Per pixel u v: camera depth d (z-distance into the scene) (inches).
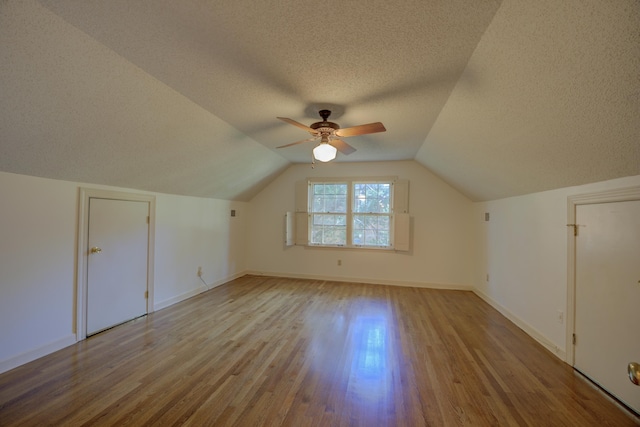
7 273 89.7
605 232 84.0
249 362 97.3
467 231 196.9
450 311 152.0
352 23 60.6
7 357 89.8
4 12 53.9
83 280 113.1
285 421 69.9
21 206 93.0
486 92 81.3
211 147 137.6
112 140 100.0
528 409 75.0
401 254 207.0
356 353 104.6
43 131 82.7
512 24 56.5
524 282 128.0
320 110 107.1
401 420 70.7
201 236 184.4
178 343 111.0
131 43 67.9
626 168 74.1
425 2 54.2
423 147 162.7
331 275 219.0
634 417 72.2
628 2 41.4
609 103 58.4
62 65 68.4
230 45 68.9
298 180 224.8
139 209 139.5
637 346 74.2
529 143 90.0
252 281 214.1
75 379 85.7
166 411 72.6
